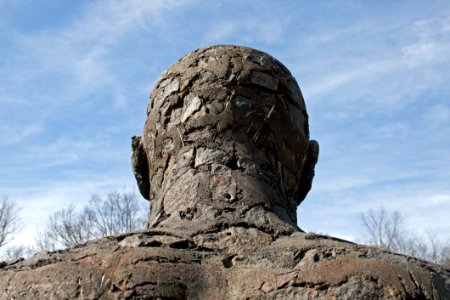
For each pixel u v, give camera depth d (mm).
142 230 3393
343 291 3000
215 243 3307
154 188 4113
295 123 4215
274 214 3646
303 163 4348
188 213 3625
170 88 4180
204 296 3051
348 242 3402
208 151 3908
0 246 16656
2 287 3123
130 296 3016
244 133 3975
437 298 3082
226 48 4254
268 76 4148
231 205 3637
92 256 3178
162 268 3090
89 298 3027
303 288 3031
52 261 3199
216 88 4055
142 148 4414
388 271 3068
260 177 3863
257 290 3049
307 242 3285
